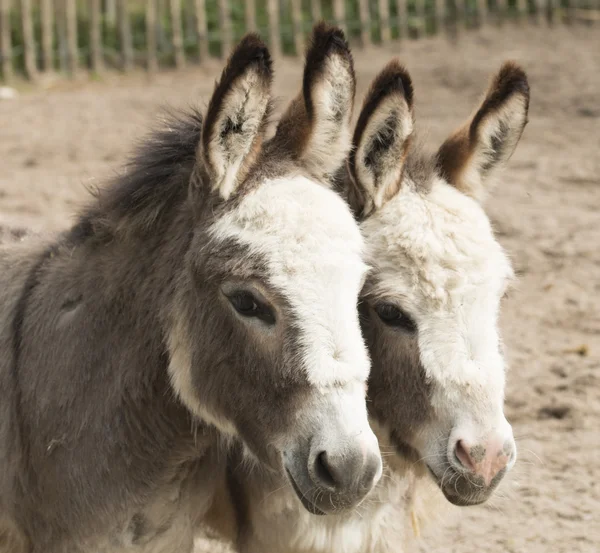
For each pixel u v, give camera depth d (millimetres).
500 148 5879
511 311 10648
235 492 5941
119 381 5281
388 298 5297
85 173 14328
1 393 5629
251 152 4895
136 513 5375
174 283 5113
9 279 5953
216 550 6840
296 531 5660
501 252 5422
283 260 4617
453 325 5203
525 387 9133
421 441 5332
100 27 21750
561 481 7828
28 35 20234
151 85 19984
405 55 21656
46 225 11836
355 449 4473
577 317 10492
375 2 23047
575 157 15422
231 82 4715
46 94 19328
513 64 5762
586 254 11914
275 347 4660
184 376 5113
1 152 15406
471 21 23938
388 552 5887
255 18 22484
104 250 5520
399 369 5359
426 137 6047
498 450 5086
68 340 5449
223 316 4848
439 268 5223
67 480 5316
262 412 4789
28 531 5555
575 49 21781
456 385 5160
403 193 5457
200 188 5004
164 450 5383
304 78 4965
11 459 5523
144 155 5473
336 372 4523
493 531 7215
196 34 21766
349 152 5496
